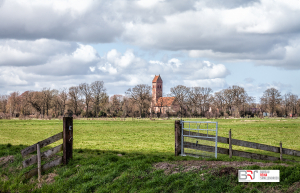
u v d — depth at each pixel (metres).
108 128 58.31
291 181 9.79
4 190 13.32
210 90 149.50
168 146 27.47
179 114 143.12
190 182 11.01
